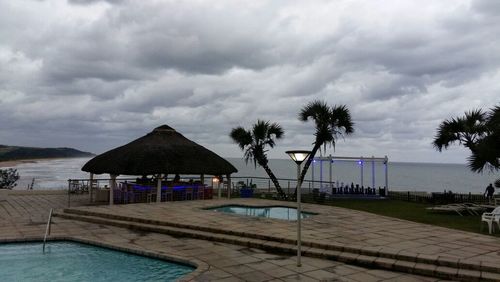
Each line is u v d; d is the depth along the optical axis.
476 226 14.14
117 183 23.69
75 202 20.50
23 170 119.81
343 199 26.14
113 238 11.91
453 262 8.46
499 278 7.66
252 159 26.58
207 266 8.84
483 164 17.81
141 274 9.13
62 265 9.76
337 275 8.28
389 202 24.52
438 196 23.66
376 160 29.20
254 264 9.10
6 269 9.42
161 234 12.80
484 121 20.09
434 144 22.38
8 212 16.62
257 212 18.69
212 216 15.02
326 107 24.38
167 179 24.48
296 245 10.64
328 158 28.98
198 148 22.92
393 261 8.97
